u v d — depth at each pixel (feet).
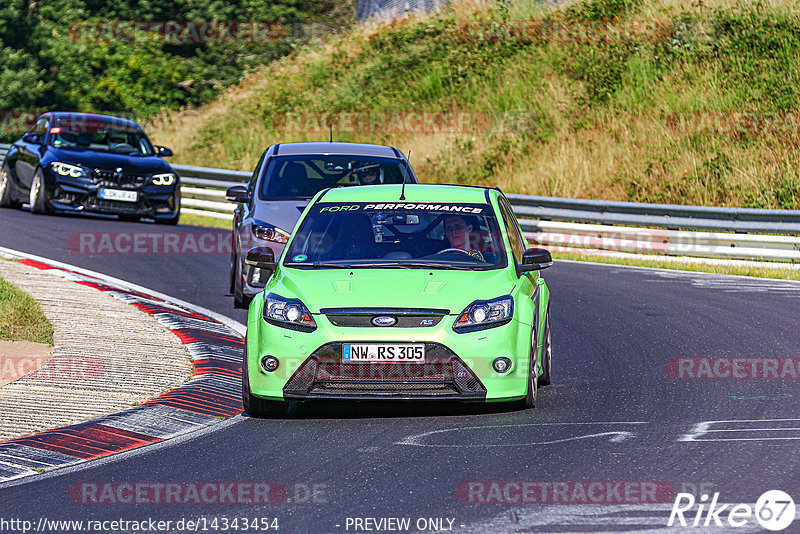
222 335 141.49
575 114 355.77
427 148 357.82
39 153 253.44
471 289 101.55
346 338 97.60
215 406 106.52
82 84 438.81
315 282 102.94
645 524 68.28
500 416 101.09
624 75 366.84
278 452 88.53
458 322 98.89
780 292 187.32
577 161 329.31
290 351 98.48
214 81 451.94
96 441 92.22
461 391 98.32
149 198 248.11
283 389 98.68
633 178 316.60
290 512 71.61
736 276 209.36
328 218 115.14
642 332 148.77
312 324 98.99
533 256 108.47
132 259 202.90
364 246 110.52
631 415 100.94
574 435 92.63
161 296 168.55
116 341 130.31
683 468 81.56
